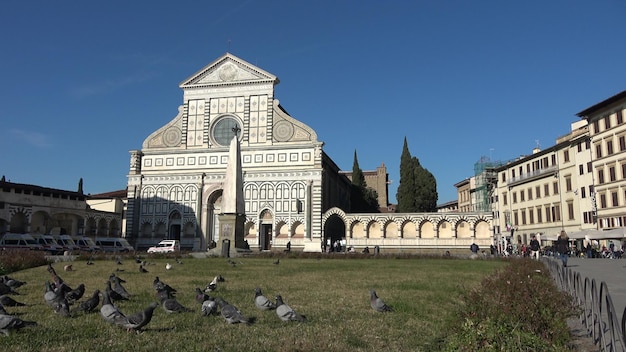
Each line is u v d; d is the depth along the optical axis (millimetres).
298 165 82625
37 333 12172
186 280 25797
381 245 80750
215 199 86750
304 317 14477
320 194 81062
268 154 83750
